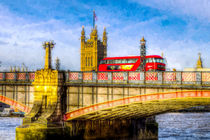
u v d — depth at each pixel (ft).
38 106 145.59
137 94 125.39
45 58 150.61
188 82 112.78
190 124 326.24
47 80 145.69
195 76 111.65
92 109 138.21
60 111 143.64
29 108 154.71
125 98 128.57
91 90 139.03
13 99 159.22
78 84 140.36
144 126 201.26
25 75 156.66
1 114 403.75
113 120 179.83
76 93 143.23
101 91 136.15
